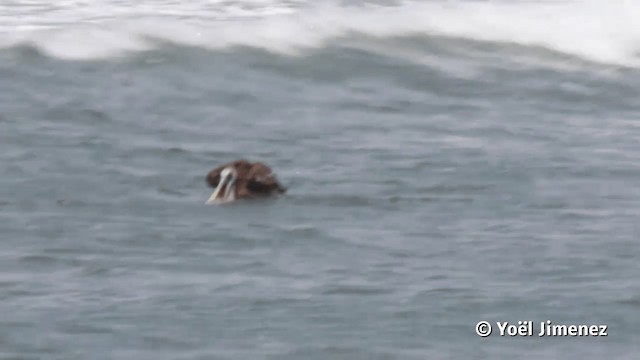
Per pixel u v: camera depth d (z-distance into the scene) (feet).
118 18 297.53
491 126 245.04
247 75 276.82
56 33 286.25
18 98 252.83
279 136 235.40
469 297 165.27
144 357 149.59
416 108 258.57
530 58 298.35
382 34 302.45
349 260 177.27
